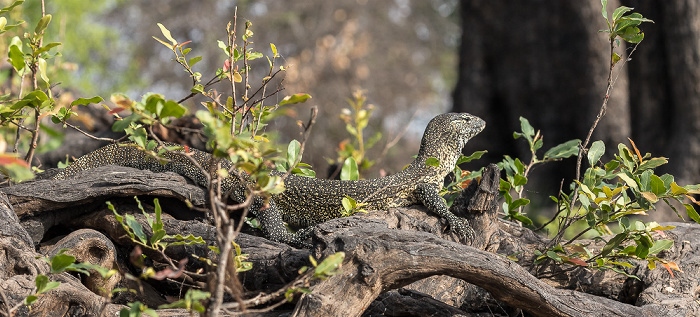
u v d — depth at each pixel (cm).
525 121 1131
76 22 3038
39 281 643
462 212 973
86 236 842
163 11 4572
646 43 2108
